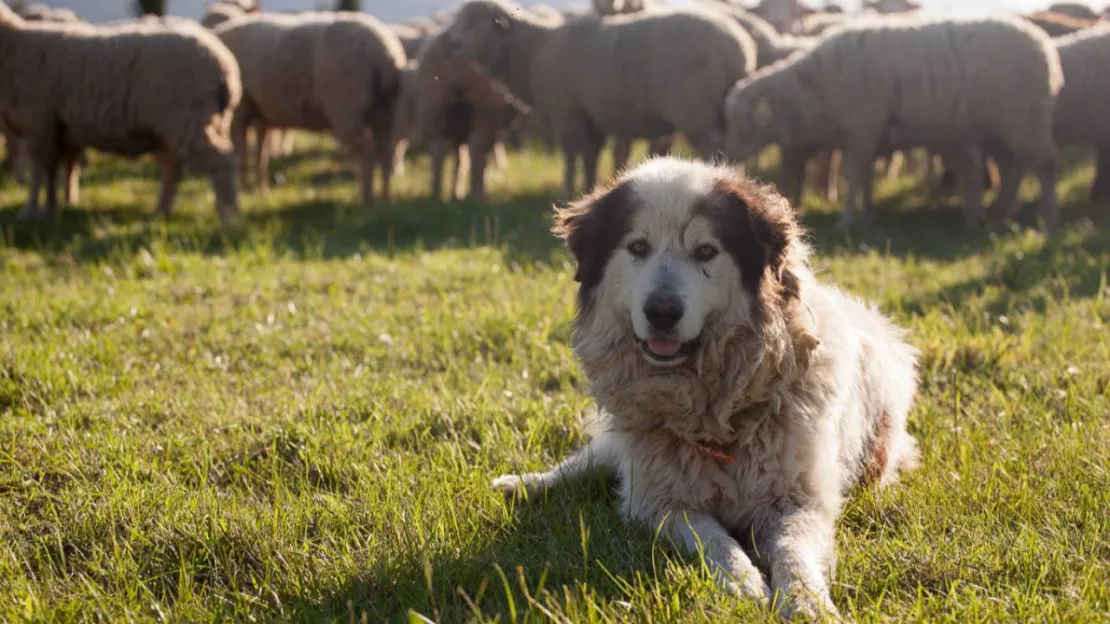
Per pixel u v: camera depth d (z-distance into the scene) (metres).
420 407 5.14
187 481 4.39
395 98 13.55
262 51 13.54
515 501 4.07
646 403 3.78
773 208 3.79
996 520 3.61
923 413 5.02
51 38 11.34
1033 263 8.62
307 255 9.94
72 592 3.34
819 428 3.73
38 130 11.62
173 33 11.46
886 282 8.24
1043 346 6.07
